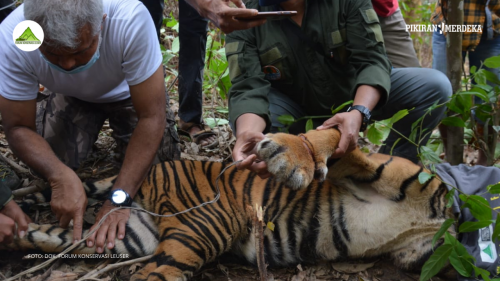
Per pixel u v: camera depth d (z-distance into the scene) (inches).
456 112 137.8
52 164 113.2
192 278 113.7
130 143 120.3
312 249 120.2
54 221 127.2
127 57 114.2
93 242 110.6
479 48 182.1
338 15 128.4
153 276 103.3
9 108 114.6
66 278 107.3
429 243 117.3
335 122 109.5
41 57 110.0
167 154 147.0
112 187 121.9
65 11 92.8
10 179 137.9
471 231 109.5
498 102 142.0
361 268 119.6
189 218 115.2
